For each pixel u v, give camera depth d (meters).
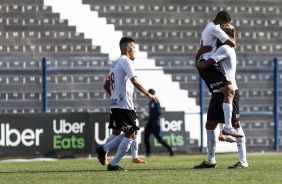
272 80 61.00
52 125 49.41
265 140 59.59
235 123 27.72
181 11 63.81
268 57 58.53
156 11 63.03
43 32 59.91
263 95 60.75
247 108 60.41
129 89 26.34
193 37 63.31
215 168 27.94
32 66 58.06
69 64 58.03
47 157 49.22
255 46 64.62
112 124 26.75
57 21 60.47
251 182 20.98
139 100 57.28
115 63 26.34
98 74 56.44
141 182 21.06
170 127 52.97
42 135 49.19
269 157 45.91
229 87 26.73
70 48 60.12
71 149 49.75
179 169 27.61
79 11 61.25
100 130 50.47
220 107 27.50
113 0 62.34
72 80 56.19
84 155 50.09
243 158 27.94
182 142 53.31
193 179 22.09
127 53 26.25
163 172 25.55
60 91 55.94
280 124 59.12
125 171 26.56
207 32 26.84
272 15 65.94
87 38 60.62
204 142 55.41
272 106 60.91
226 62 26.78
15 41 59.06
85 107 56.59
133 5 62.72
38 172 26.98
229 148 55.31
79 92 56.44
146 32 62.31
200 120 55.31
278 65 59.62
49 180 22.25
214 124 27.88
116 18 62.00
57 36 60.09
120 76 26.22
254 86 60.53
